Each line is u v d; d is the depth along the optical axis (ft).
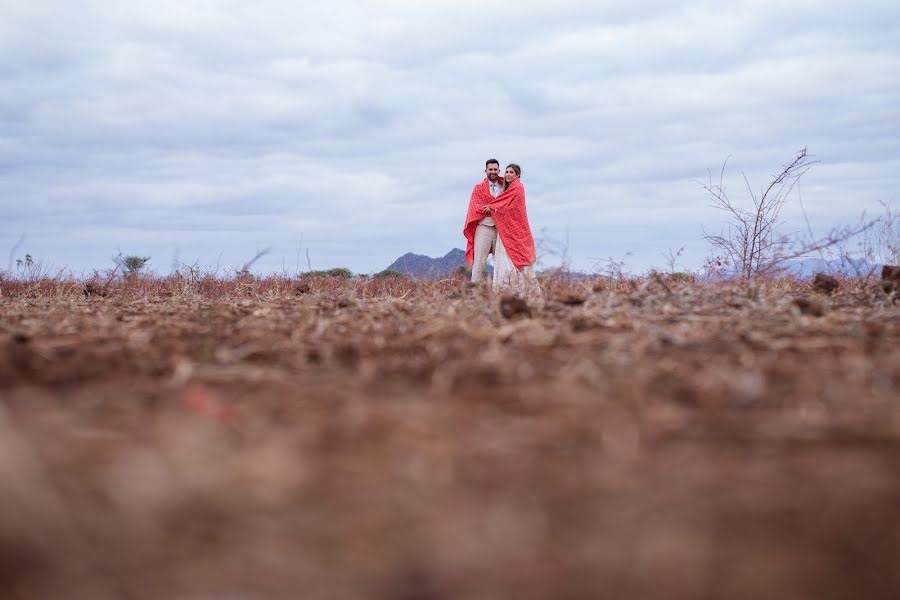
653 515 5.59
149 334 15.47
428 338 14.75
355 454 7.21
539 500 5.95
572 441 7.72
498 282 36.22
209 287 34.86
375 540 5.17
